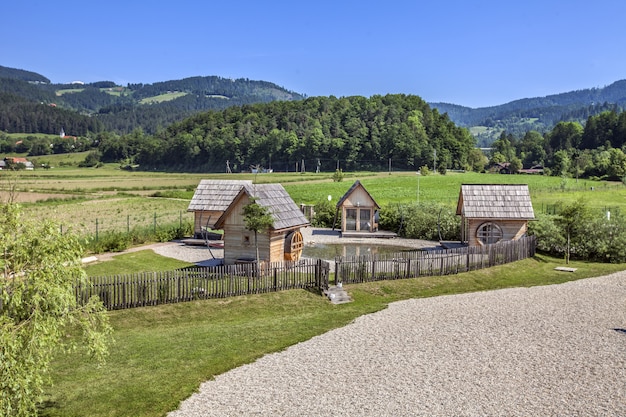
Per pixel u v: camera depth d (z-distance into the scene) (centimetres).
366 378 1526
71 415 1301
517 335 1941
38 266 1118
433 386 1469
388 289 2703
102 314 1297
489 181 11425
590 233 3762
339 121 19138
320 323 2109
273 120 19338
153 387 1462
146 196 8362
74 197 7825
